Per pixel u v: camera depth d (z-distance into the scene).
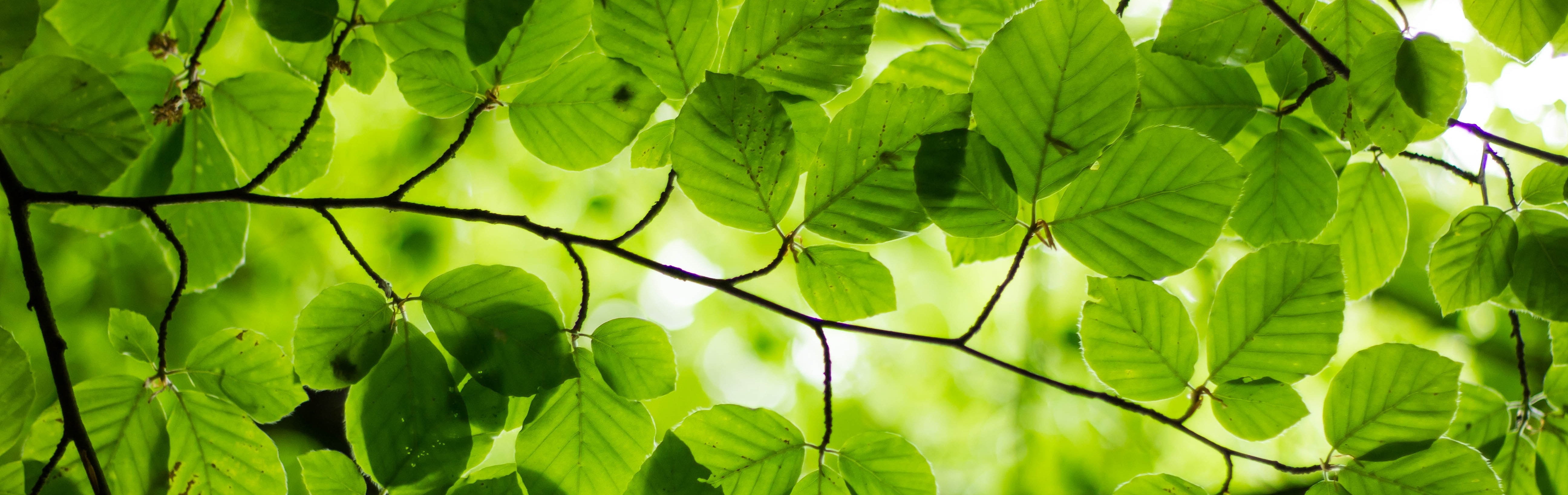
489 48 1.30
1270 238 1.38
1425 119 1.31
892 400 4.56
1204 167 1.26
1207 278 3.38
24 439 1.30
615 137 1.32
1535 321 3.24
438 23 1.33
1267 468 3.59
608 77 1.30
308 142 1.39
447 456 1.29
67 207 1.37
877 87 1.27
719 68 1.30
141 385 1.30
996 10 1.42
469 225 3.66
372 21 1.35
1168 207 1.27
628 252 1.29
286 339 3.26
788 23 1.30
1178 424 1.31
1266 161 1.38
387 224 3.46
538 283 1.29
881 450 1.31
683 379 4.16
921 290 4.45
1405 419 1.30
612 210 3.99
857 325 1.29
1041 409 4.25
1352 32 1.35
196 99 1.36
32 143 1.30
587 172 3.83
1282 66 1.37
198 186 1.39
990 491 4.47
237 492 1.32
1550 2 1.31
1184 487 1.31
